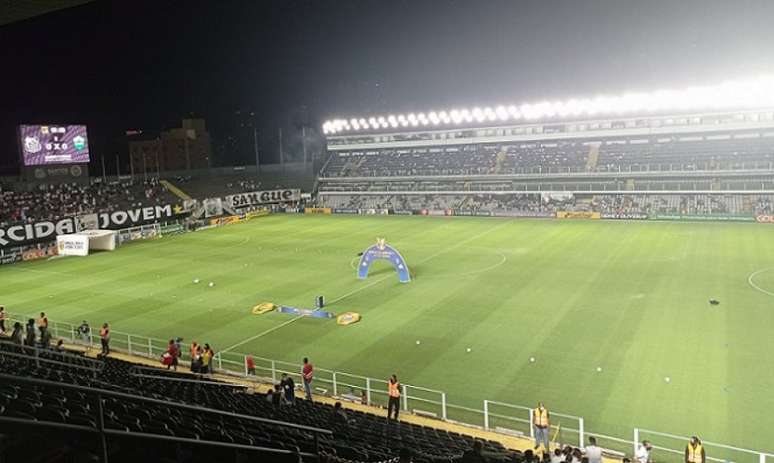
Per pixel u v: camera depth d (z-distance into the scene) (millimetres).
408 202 87750
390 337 31516
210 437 10500
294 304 38438
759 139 76375
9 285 47219
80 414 9516
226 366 28641
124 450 8562
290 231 70375
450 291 39844
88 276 49469
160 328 34750
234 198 83750
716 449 19141
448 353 28859
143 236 69500
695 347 27734
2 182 70062
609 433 20609
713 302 34000
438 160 93562
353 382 26234
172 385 19984
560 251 51719
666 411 21844
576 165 81438
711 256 46969
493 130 90812
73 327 33531
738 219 64625
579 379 25062
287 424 9695
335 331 32906
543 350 28469
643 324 31328
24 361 18141
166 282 46031
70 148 73625
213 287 43875
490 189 83750
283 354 29875
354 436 16438
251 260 53438
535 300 36750
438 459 13898
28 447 7363
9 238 58469
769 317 31391
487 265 47219
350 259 51875
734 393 22906
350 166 98688
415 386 25375
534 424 19859
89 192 74688
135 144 124812
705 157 74625
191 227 74500
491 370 26547
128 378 19641
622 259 47312
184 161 129875
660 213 68875
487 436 20891
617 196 75812
